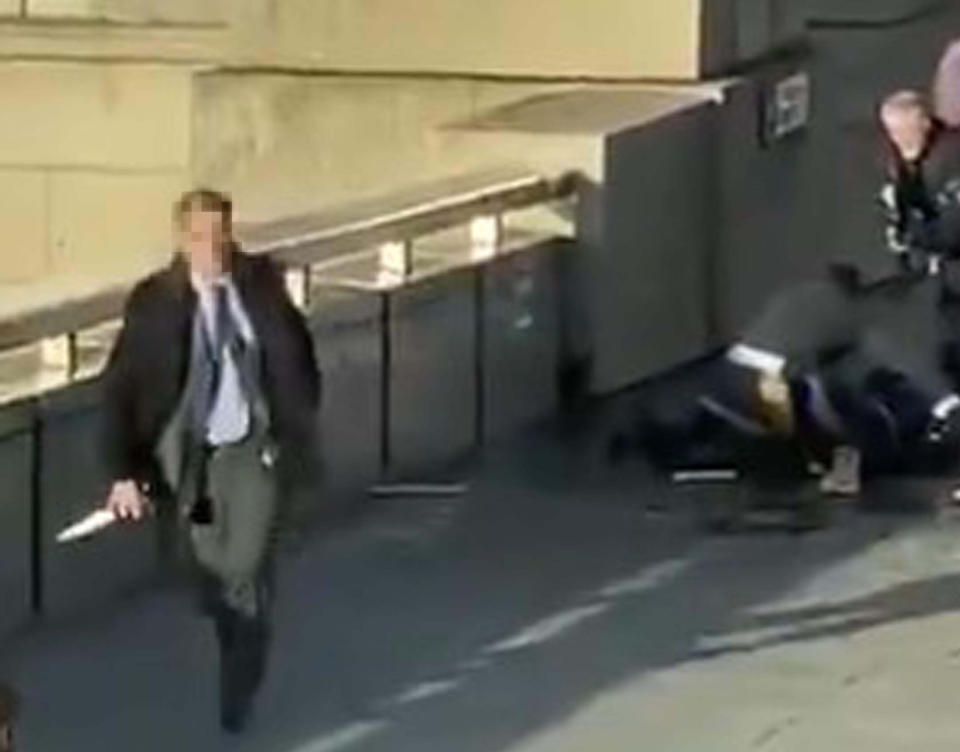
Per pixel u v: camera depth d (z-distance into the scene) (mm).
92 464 15656
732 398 19766
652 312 22906
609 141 22047
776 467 19469
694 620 16094
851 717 14328
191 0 25938
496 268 20469
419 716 14266
